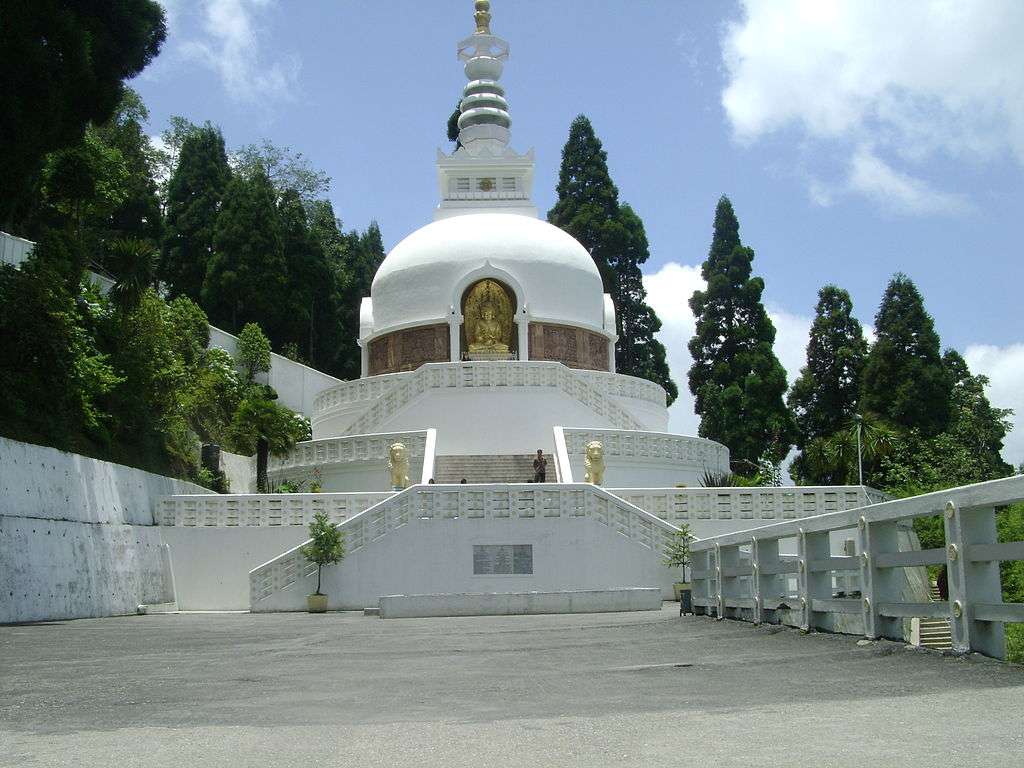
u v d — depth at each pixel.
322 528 27.23
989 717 7.20
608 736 7.08
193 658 13.48
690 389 67.19
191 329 51.06
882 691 8.66
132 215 68.81
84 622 22.09
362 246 86.12
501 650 13.95
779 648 12.86
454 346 46.06
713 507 31.14
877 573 12.08
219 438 45.69
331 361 75.50
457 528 28.14
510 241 47.75
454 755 6.56
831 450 54.00
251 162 84.06
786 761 6.07
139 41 31.36
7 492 21.53
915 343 60.47
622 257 68.56
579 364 47.41
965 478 49.22
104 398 31.08
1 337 26.02
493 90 60.91
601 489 28.61
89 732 7.66
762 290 65.81
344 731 7.54
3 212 30.58
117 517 27.14
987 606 9.73
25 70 26.67
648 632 16.58
